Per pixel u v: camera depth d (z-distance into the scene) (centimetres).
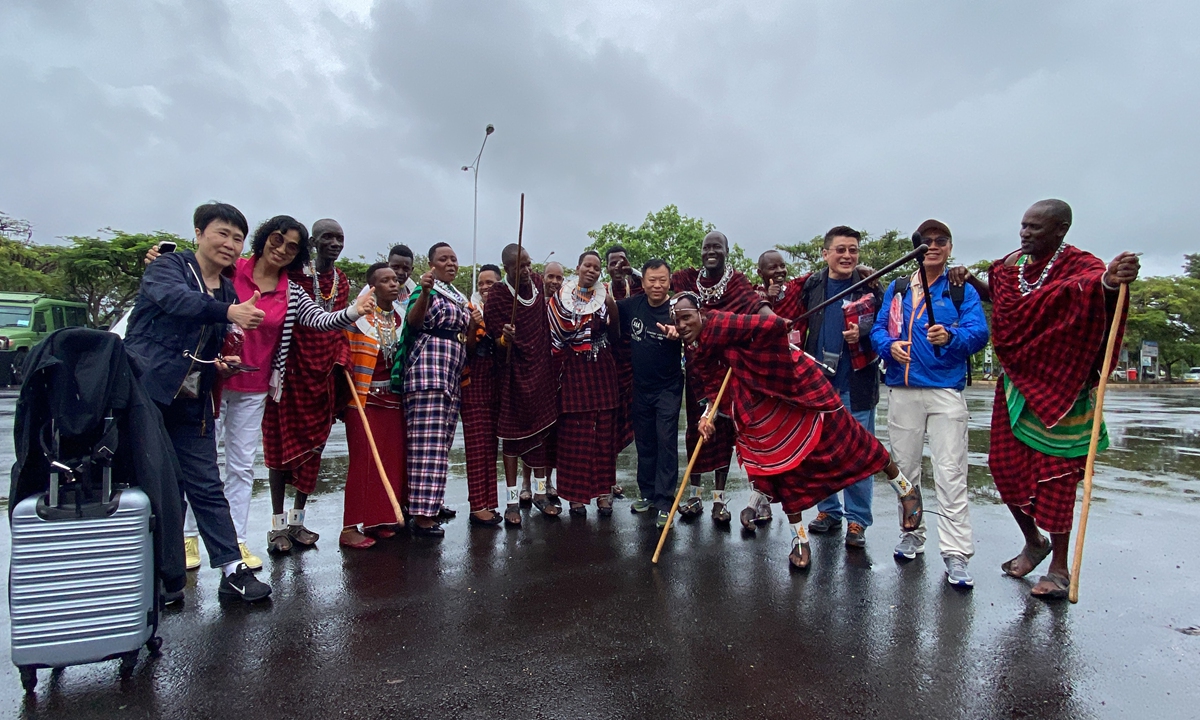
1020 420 347
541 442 487
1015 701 234
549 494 518
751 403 365
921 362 368
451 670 254
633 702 232
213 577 357
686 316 372
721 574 363
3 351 1714
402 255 450
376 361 420
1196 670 256
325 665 258
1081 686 244
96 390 237
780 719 221
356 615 306
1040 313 333
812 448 356
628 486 622
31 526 232
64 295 2739
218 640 280
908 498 367
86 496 243
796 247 3416
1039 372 337
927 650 272
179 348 297
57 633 235
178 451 308
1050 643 279
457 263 445
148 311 297
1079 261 331
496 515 473
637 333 477
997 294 357
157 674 251
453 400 440
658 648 273
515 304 457
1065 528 333
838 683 245
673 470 469
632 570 370
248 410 364
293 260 367
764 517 477
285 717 223
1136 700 235
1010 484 356
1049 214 333
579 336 478
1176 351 3944
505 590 338
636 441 497
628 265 557
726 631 290
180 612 308
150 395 290
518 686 242
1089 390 331
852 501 414
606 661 262
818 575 362
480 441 468
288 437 394
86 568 238
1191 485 611
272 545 399
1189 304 3853
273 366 373
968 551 351
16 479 236
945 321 370
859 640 281
